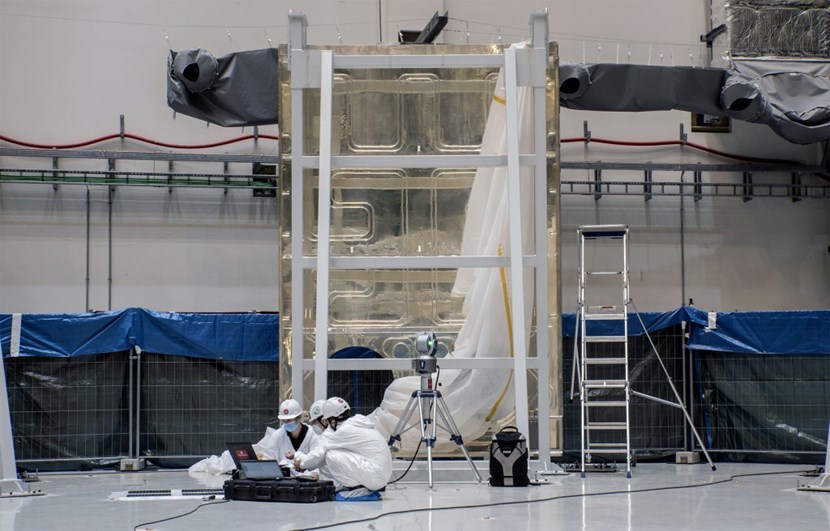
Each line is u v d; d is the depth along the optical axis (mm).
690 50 15375
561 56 15242
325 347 10289
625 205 15156
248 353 12242
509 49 10992
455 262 10633
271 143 14812
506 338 11086
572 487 9531
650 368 12586
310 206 11242
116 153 14180
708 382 12438
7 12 14555
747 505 8008
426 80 11391
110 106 14648
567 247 14992
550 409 10891
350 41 14969
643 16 15391
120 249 14477
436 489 9391
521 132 11195
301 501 8250
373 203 11391
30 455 11789
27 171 14211
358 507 7949
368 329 11281
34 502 8555
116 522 7121
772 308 15250
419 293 11328
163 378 12125
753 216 15359
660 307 15055
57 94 14578
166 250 14539
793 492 9023
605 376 12594
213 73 12828
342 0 15023
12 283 14273
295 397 10656
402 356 11266
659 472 11133
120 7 14758
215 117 13172
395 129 11391
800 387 12141
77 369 11961
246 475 8523
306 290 11156
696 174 15305
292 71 11000
